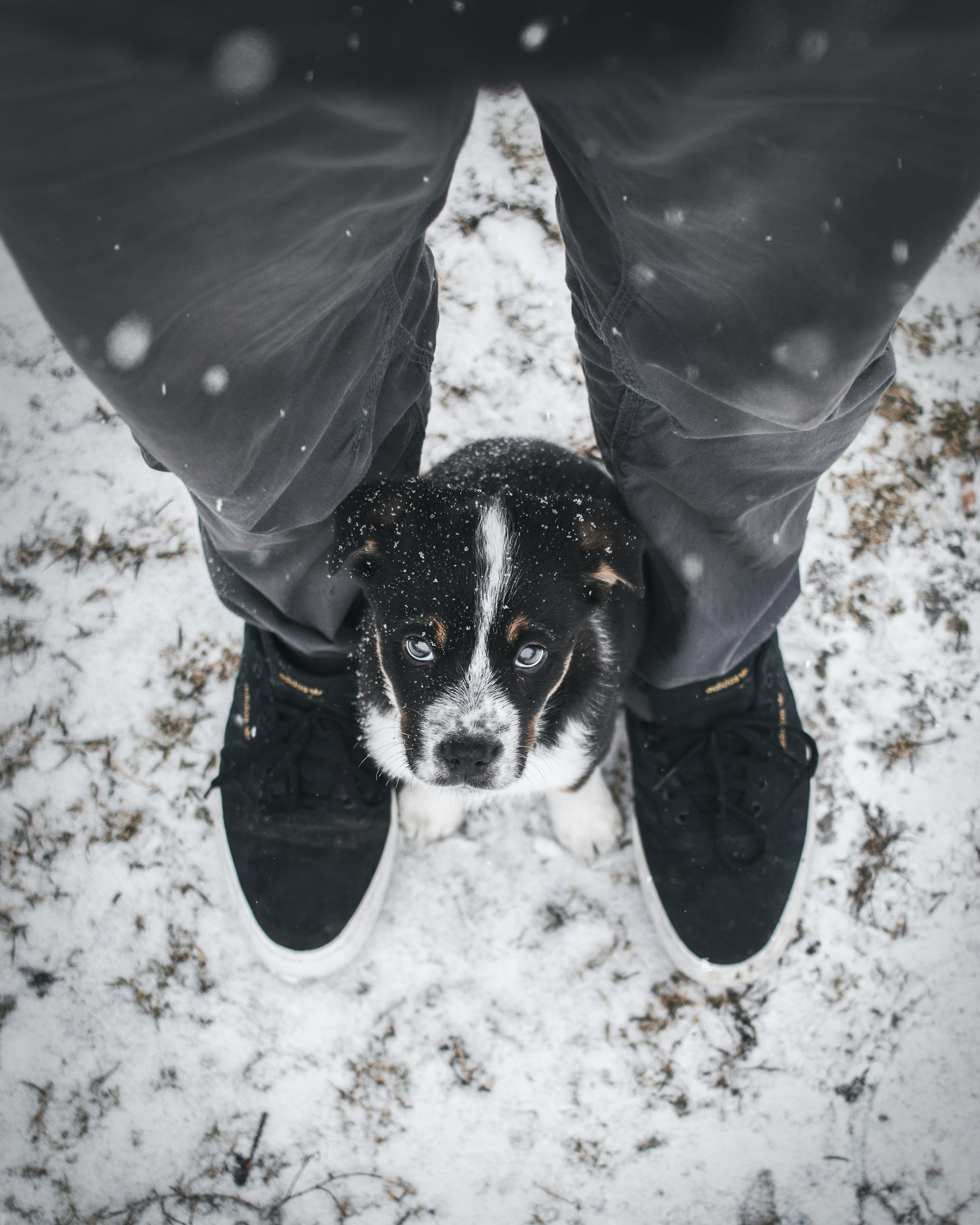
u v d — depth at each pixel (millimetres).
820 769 3078
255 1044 2781
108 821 3031
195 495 2111
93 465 3508
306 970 2766
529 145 3971
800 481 2213
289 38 1192
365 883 2834
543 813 3084
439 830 3010
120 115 1219
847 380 1722
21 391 3607
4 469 3490
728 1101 2721
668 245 1664
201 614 3297
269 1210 2623
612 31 1255
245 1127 2699
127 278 1435
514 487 2535
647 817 2900
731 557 2422
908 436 3516
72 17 1095
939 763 3102
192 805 3059
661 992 2836
